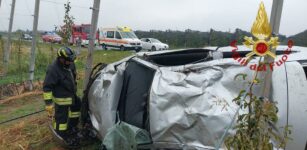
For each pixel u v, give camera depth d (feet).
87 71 22.38
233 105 14.15
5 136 22.22
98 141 19.66
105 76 17.58
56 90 19.67
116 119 16.38
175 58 18.13
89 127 19.27
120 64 17.90
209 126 13.91
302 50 16.51
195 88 14.55
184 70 15.57
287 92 14.42
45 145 20.52
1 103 31.22
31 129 23.11
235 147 10.44
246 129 10.46
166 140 14.42
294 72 14.84
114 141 15.17
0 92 33.71
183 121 14.15
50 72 19.35
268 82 12.68
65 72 19.72
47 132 21.91
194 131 14.16
